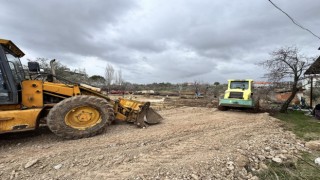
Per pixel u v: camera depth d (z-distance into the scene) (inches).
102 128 202.4
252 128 254.7
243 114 378.3
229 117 332.2
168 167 137.1
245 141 200.7
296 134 249.3
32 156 149.3
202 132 228.1
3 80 174.4
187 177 126.6
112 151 161.8
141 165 139.8
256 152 176.6
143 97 762.2
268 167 153.6
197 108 439.2
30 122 174.7
